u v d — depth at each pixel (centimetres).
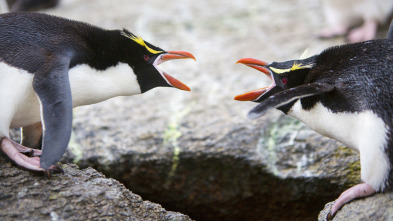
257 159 1005
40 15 721
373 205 671
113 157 1020
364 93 662
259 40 1458
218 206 1052
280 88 759
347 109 675
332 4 1428
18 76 652
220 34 1504
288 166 991
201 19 1602
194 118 1115
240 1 1750
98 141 1047
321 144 998
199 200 1052
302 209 999
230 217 1059
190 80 1265
